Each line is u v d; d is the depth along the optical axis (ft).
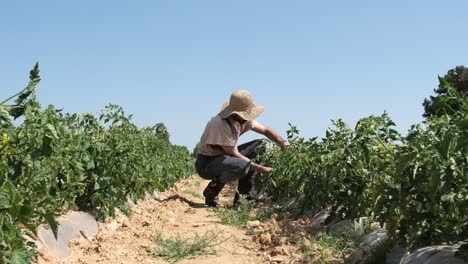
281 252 17.31
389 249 14.43
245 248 18.74
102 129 22.49
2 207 10.45
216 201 29.96
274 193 31.32
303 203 24.08
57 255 14.93
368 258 14.61
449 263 11.38
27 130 12.29
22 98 11.70
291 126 28.76
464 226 11.57
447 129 11.44
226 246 18.85
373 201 16.80
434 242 13.41
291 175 26.99
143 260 16.12
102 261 15.38
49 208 15.97
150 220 22.54
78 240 16.75
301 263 16.07
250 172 29.91
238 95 27.96
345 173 18.33
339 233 18.31
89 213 19.83
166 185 35.40
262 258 17.15
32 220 14.25
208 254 17.51
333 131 18.88
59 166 16.47
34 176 13.92
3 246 11.19
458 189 11.94
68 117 18.80
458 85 100.89
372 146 16.63
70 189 18.13
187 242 18.97
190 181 58.80
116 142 21.94
